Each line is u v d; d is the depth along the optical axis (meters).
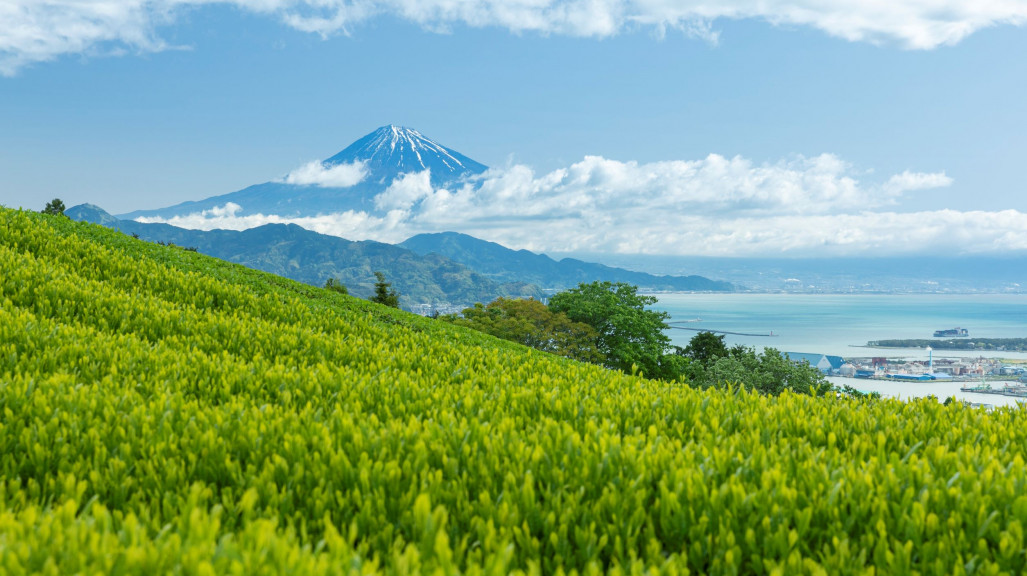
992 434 5.68
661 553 3.90
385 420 6.22
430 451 4.82
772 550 3.60
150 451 4.65
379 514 3.94
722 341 63.72
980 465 4.66
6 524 3.09
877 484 4.26
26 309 10.83
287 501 4.09
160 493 4.21
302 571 2.76
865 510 3.93
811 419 6.33
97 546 2.85
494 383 8.30
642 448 5.11
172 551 2.87
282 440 5.05
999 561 3.41
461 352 11.43
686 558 3.46
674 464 4.43
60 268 15.18
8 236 17.25
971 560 3.30
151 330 10.75
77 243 18.14
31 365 7.26
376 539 3.70
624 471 4.49
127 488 4.32
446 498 4.13
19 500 4.08
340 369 8.17
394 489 4.20
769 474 4.19
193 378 7.41
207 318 12.08
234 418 5.52
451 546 3.82
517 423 6.05
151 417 5.28
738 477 4.45
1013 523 3.48
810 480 4.27
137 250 20.53
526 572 3.58
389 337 13.77
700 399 7.16
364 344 11.11
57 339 8.45
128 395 5.94
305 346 10.45
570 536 3.90
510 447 4.85
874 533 3.80
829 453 5.23
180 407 5.79
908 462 4.86
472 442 5.07
